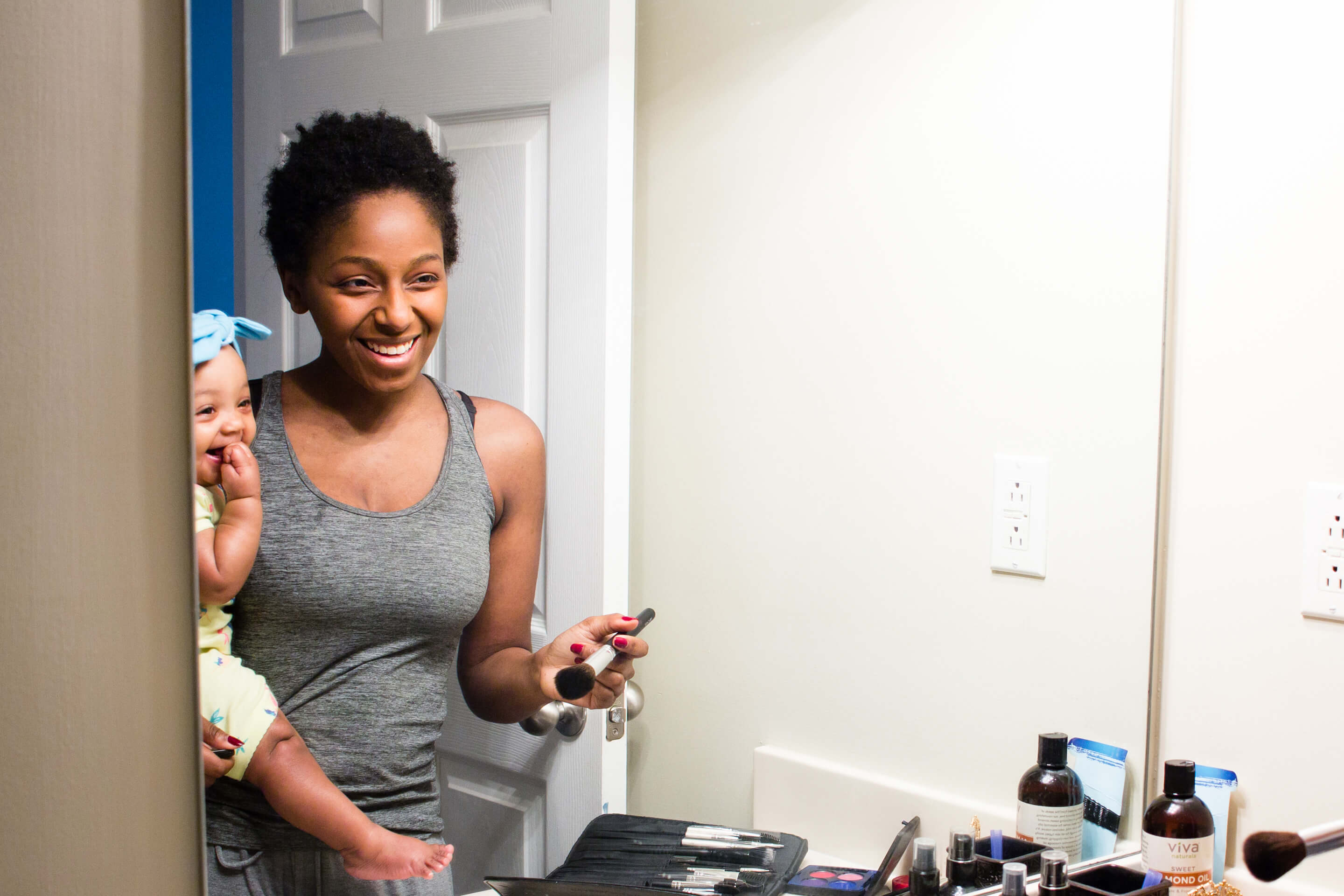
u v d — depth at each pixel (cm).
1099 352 96
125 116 26
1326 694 91
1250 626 93
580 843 81
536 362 76
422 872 71
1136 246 94
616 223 80
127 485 26
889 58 92
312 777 64
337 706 65
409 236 67
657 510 86
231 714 60
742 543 90
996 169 96
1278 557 91
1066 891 94
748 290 89
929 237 95
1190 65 92
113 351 26
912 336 95
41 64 24
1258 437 91
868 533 95
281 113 62
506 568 75
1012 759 100
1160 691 97
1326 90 87
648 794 86
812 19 90
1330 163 87
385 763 68
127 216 26
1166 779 93
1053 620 99
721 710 90
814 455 93
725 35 87
